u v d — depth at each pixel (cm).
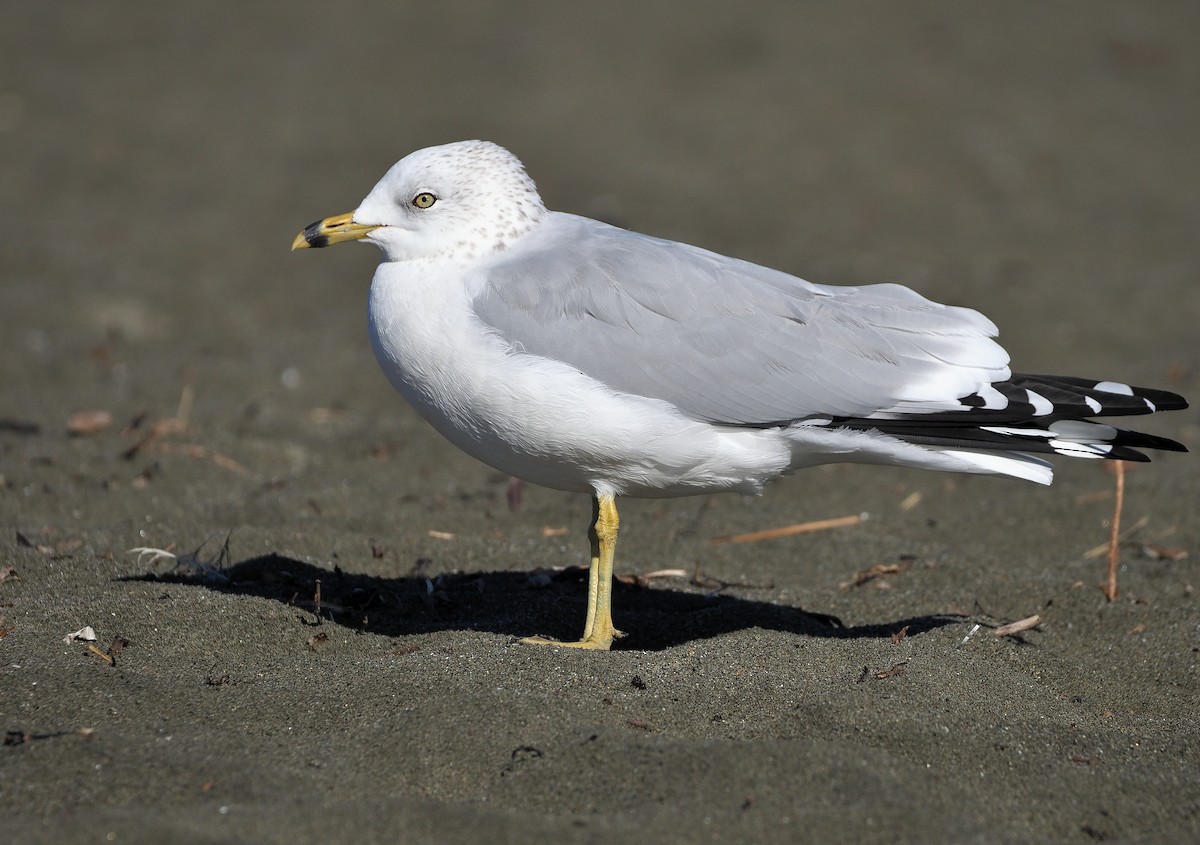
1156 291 2073
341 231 938
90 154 2516
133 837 645
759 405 900
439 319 903
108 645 888
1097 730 820
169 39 3123
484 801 708
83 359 1723
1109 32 3303
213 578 1030
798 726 791
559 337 889
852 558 1184
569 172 2447
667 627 1005
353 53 3059
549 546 1186
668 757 725
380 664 860
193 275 2073
